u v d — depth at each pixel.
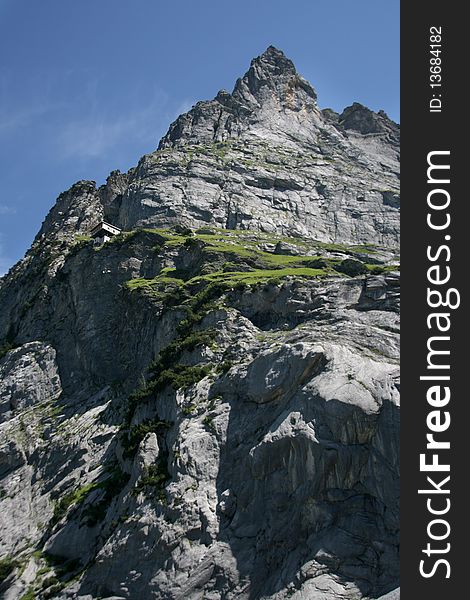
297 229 106.06
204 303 64.44
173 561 40.41
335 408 41.22
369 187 118.44
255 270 75.75
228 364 52.41
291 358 46.16
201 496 42.94
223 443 45.75
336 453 40.03
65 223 114.75
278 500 40.75
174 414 50.94
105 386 75.94
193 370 53.97
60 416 73.50
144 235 89.06
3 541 55.56
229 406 47.94
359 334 49.16
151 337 70.00
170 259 84.25
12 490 63.44
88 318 83.44
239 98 143.00
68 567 47.44
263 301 59.84
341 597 35.12
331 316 53.78
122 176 122.88
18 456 67.94
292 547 38.88
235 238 93.12
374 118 150.50
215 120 134.88
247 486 42.16
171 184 106.00
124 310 77.75
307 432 41.09
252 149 124.00
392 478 38.53
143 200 103.75
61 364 83.38
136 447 51.22
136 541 42.53
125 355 74.75
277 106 142.75
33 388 80.88
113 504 49.78
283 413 43.91
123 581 41.53
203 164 110.81
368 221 112.19
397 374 42.19
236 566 39.28
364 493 39.22
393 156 141.88
